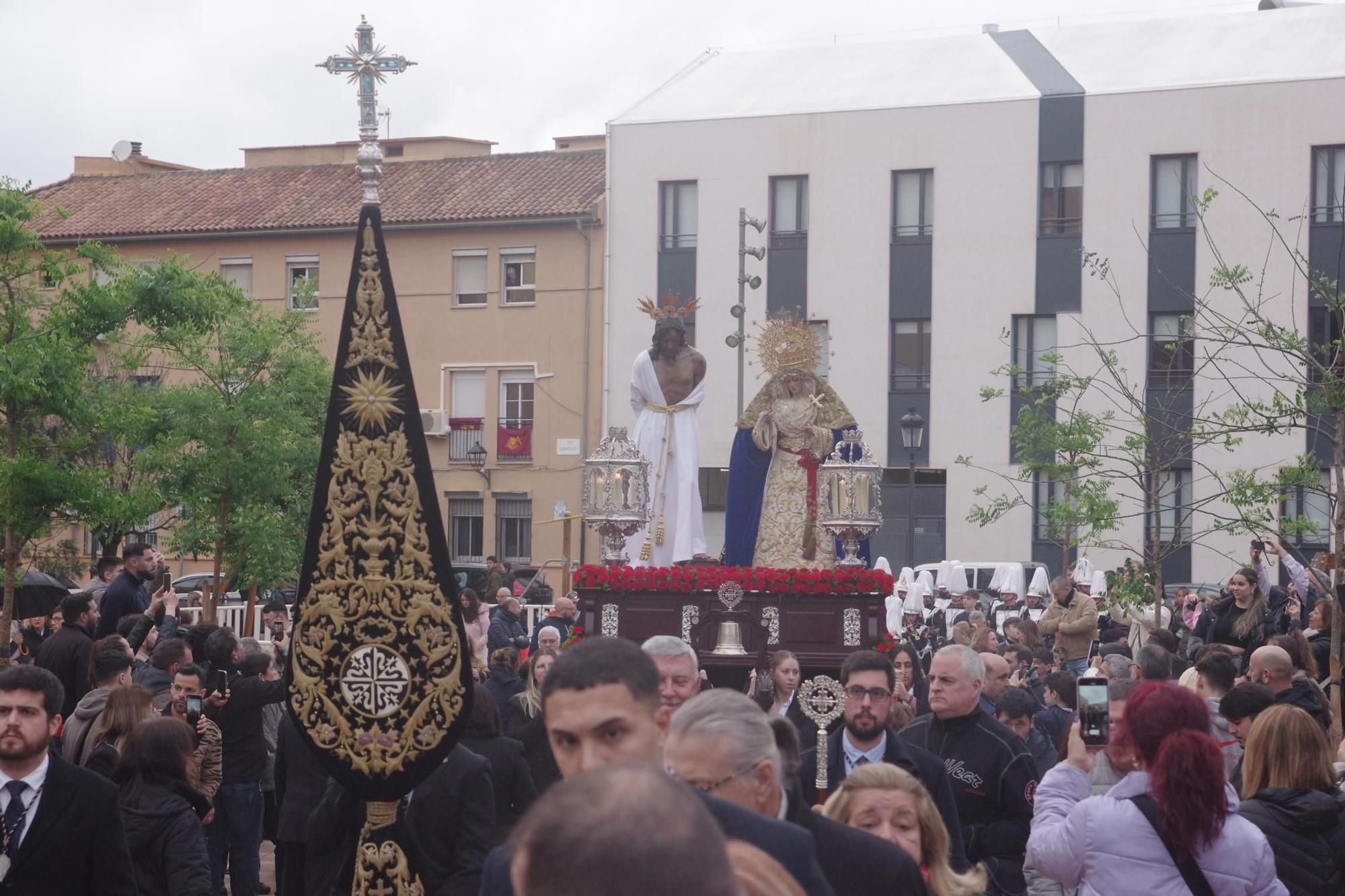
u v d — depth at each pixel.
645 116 36.94
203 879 7.02
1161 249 33.56
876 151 35.47
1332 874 5.90
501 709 10.27
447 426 38.62
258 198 40.69
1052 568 34.00
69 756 9.00
